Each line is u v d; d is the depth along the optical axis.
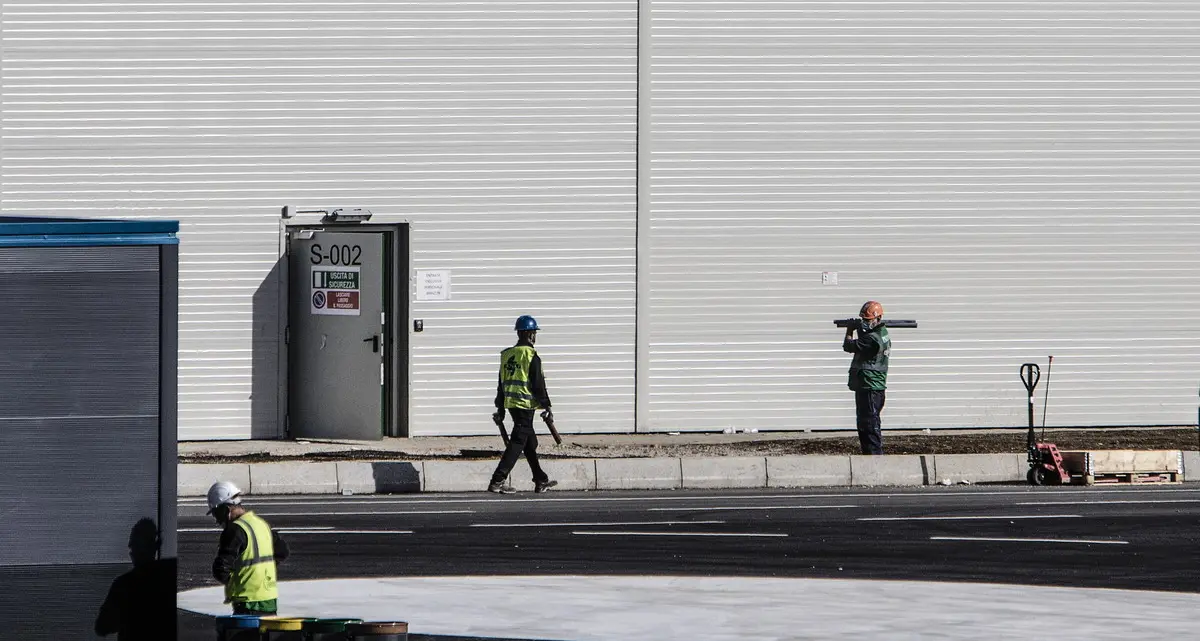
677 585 48.69
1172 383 92.88
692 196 89.38
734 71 89.19
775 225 90.00
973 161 91.12
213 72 86.00
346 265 85.69
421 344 87.69
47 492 31.61
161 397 31.97
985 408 92.06
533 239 88.31
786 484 74.31
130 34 85.38
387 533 58.12
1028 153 91.44
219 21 85.94
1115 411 92.62
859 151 90.31
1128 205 92.25
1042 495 70.75
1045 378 92.25
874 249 90.69
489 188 87.88
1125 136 92.06
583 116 88.31
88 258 31.67
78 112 85.19
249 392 86.50
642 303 89.19
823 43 89.75
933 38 90.50
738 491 72.19
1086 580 50.19
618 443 85.75
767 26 89.38
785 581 49.56
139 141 85.62
